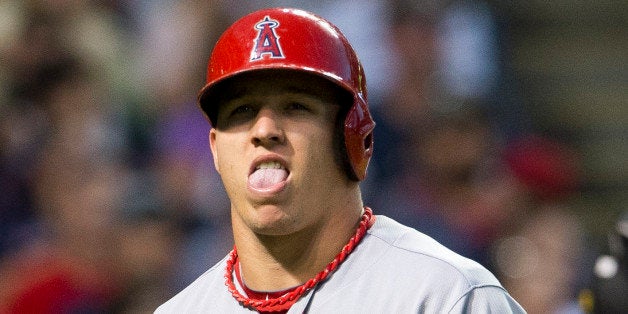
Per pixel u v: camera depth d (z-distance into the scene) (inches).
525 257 727.7
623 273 355.3
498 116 922.1
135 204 693.9
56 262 633.6
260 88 299.3
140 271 659.4
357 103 302.4
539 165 778.2
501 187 765.9
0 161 717.3
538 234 743.1
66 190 668.1
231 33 305.1
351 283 303.3
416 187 776.3
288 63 295.0
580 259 726.5
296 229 300.7
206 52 856.3
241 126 302.0
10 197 702.5
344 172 308.2
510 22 1041.5
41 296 619.5
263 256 310.0
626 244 356.5
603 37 1052.5
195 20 859.4
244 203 302.2
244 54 298.8
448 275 296.8
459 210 762.2
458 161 775.1
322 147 301.6
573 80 1032.2
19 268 640.4
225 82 303.1
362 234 312.8
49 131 740.0
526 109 974.4
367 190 773.9
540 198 765.3
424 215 748.6
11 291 628.7
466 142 780.0
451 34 917.2
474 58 928.9
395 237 312.0
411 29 884.0
